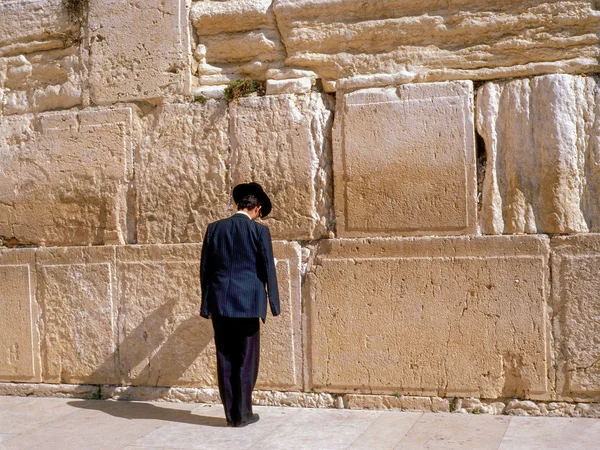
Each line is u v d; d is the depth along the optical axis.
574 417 4.91
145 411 5.44
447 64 5.23
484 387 5.07
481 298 5.06
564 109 4.95
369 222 5.30
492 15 5.14
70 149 5.96
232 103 5.61
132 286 5.77
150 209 5.76
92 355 5.88
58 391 5.95
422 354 5.18
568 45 5.02
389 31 5.32
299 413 5.24
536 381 4.98
